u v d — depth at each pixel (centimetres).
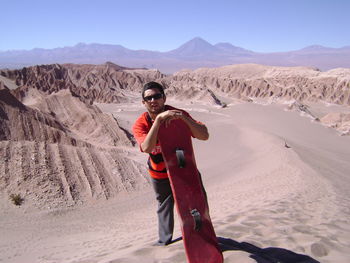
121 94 18750
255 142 5856
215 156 5253
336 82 18675
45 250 1491
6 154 3117
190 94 15000
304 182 2153
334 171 3634
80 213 2703
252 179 2966
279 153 4441
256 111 10612
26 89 8275
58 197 2869
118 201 3056
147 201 3034
